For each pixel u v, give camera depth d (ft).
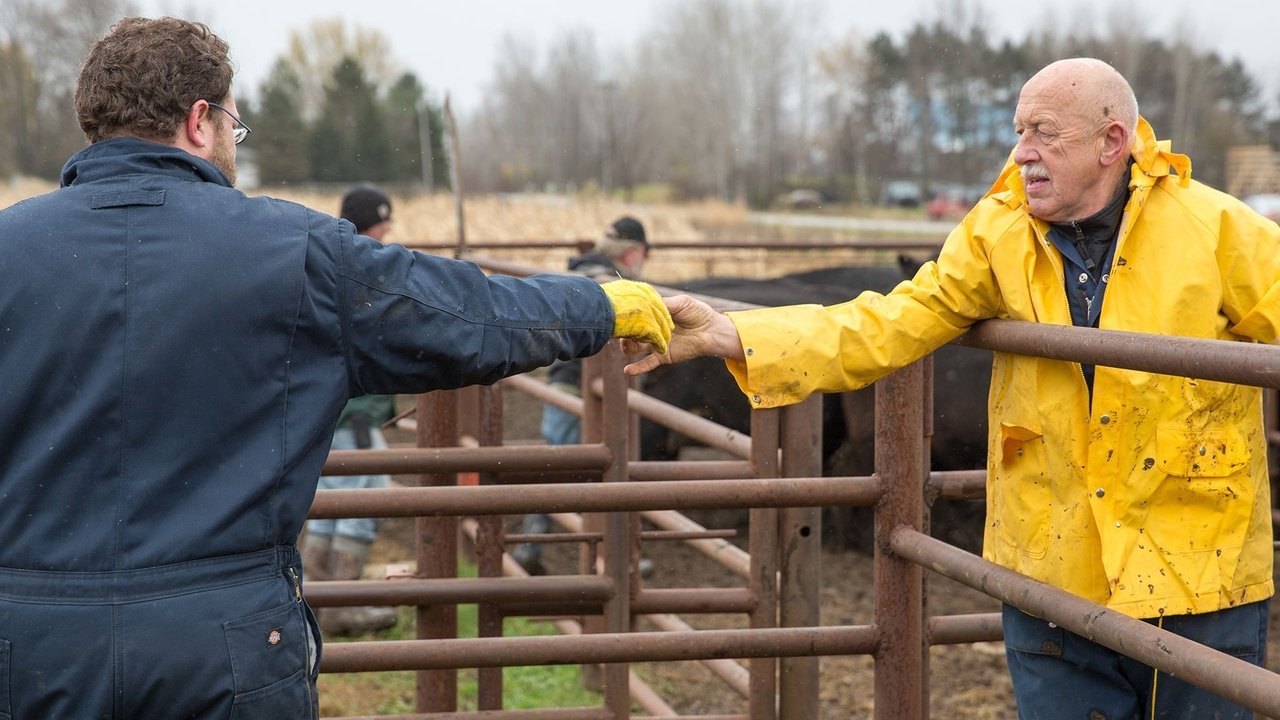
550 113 266.77
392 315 6.34
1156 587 7.04
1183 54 164.76
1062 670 7.72
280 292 6.08
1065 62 7.33
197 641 5.81
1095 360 6.63
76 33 158.51
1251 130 170.71
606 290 7.20
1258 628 7.54
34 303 5.92
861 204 212.64
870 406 21.43
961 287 7.79
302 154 178.60
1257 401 7.41
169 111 6.35
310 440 6.22
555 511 8.77
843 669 16.72
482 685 12.75
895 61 216.95
